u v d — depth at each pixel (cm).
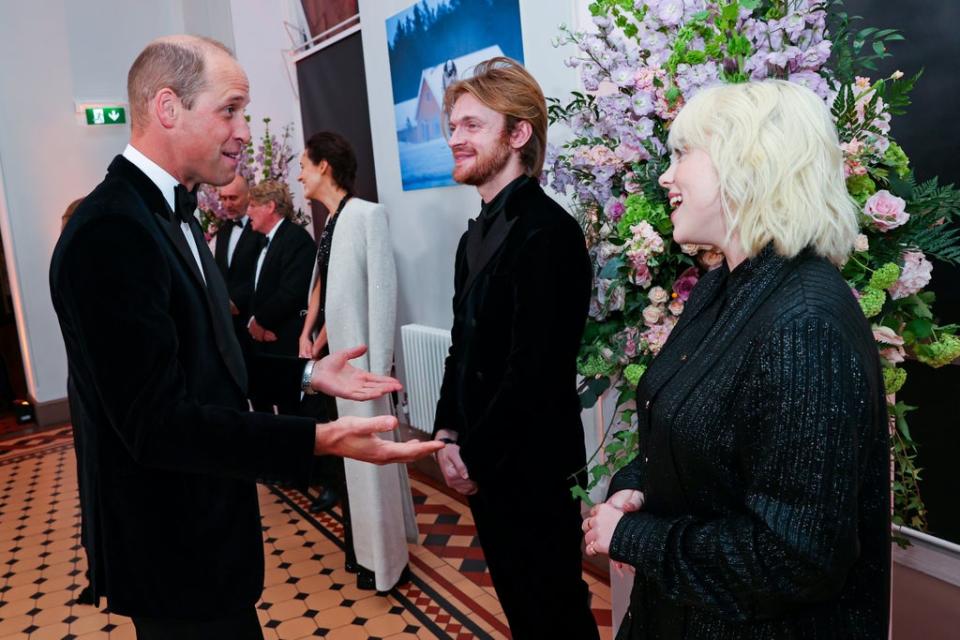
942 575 202
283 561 324
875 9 199
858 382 88
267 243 388
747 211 96
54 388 604
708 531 97
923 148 194
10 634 280
